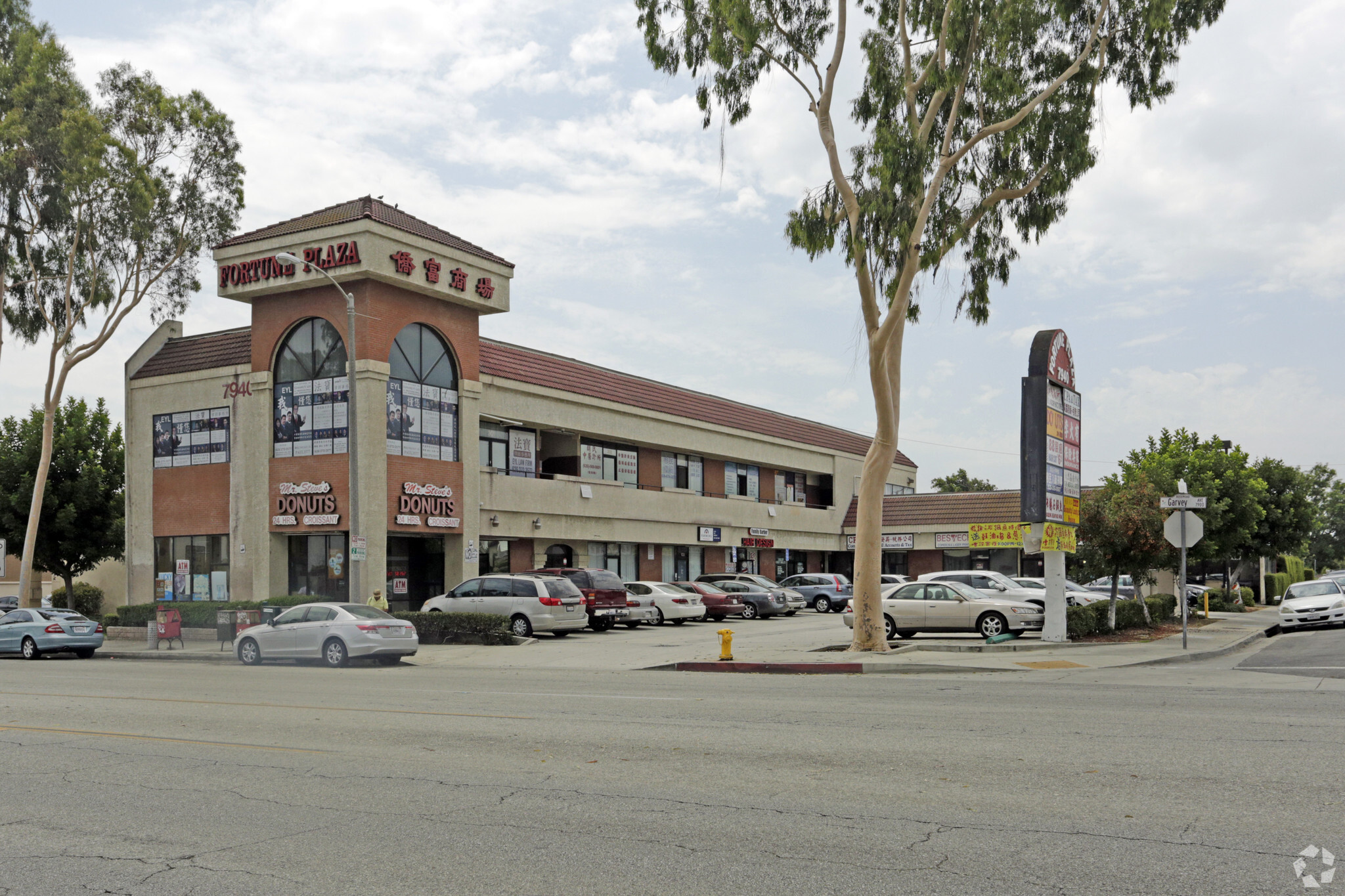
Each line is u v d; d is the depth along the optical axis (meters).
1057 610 22.95
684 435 46.62
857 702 13.41
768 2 21.33
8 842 6.69
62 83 34.12
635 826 6.72
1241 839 6.19
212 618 31.91
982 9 20.61
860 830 6.53
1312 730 10.36
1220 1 21.55
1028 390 22.84
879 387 21.53
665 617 33.81
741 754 9.31
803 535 55.34
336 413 31.38
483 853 6.15
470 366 34.31
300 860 6.11
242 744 10.49
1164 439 40.69
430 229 33.12
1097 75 22.12
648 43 22.28
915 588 25.09
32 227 34.78
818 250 21.06
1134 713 11.84
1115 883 5.38
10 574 50.28
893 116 21.08
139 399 36.09
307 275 31.08
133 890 5.59
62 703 14.73
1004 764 8.64
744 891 5.35
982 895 5.21
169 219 35.44
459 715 12.47
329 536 31.81
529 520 37.25
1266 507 46.97
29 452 40.59
